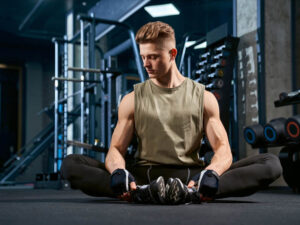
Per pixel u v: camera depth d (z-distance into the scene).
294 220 1.14
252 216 1.25
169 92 1.97
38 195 3.33
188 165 1.95
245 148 5.26
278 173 1.85
